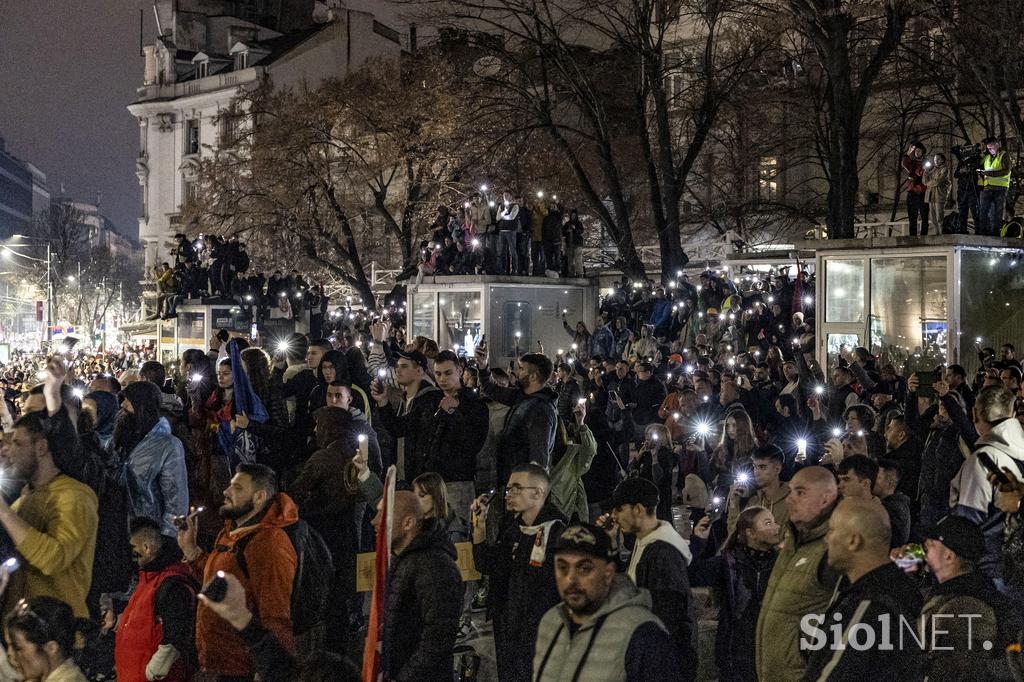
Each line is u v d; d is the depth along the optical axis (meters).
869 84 25.81
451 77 41.03
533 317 26.16
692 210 42.69
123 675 6.64
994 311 19.75
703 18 30.92
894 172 40.97
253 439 10.47
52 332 69.69
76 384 13.82
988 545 6.37
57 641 5.45
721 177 40.97
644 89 31.81
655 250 37.75
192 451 10.12
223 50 80.25
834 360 20.41
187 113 76.12
